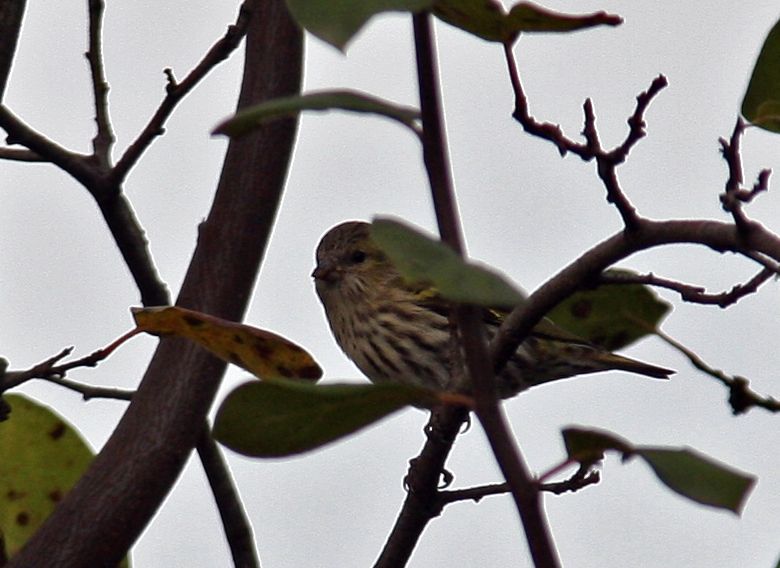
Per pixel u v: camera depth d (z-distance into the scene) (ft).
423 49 15.64
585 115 23.82
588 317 31.48
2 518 34.40
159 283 35.99
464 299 13.93
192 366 33.30
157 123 34.22
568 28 20.26
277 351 24.84
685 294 26.63
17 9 33.40
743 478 15.17
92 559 31.53
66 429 35.22
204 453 35.24
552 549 14.87
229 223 34.88
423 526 31.50
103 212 35.14
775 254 21.93
